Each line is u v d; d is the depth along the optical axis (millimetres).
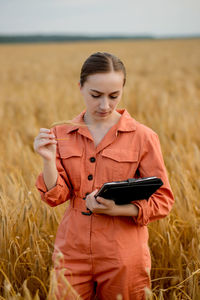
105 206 1576
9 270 2193
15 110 9297
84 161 1758
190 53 37781
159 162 1733
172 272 2455
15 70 23531
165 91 11656
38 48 61750
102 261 1722
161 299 1944
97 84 1548
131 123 1771
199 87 14133
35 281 2230
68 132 1804
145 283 1799
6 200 2668
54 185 1720
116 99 1627
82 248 1742
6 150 5039
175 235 2697
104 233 1713
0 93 12930
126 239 1719
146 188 1567
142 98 9078
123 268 1688
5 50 57062
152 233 2662
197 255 2309
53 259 1865
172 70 21109
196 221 2711
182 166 3703
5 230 2391
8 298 1799
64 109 8125
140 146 1734
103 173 1724
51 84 14492
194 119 6434
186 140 5207
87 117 1832
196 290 2068
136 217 1686
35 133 6059
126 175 1727
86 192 1745
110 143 1727
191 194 2947
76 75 19375
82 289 1778
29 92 12453
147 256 1802
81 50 48688
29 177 3600
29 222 2393
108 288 1758
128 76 15992
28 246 2463
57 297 1660
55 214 2564
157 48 49781
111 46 58500
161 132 5082
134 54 37000
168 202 1754
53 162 1676
